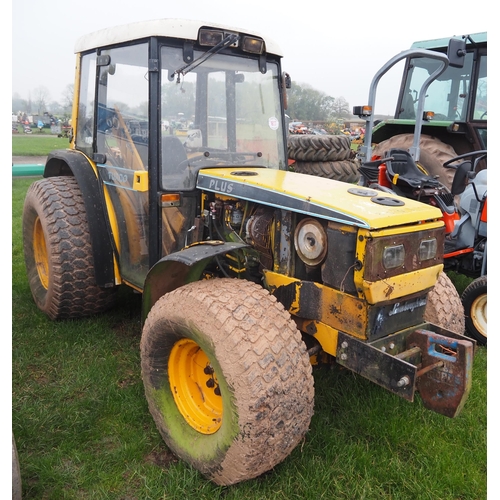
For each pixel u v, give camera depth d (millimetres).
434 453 2605
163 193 2969
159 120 2934
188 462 2410
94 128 3574
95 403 2945
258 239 2750
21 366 3314
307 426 2281
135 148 3131
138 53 3043
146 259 3221
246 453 2113
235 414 2111
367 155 4980
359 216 2219
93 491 2322
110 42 3270
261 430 2096
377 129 7152
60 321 3955
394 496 2326
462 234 4418
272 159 3490
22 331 3807
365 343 2260
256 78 3365
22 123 34281
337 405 2967
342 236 2305
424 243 2381
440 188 4289
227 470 2201
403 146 6297
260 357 2115
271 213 2707
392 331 2418
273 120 3488
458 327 3055
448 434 2781
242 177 2836
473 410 3014
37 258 4219
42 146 18922
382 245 2193
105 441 2672
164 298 2498
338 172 5898
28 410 2838
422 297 2533
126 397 2998
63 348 3576
